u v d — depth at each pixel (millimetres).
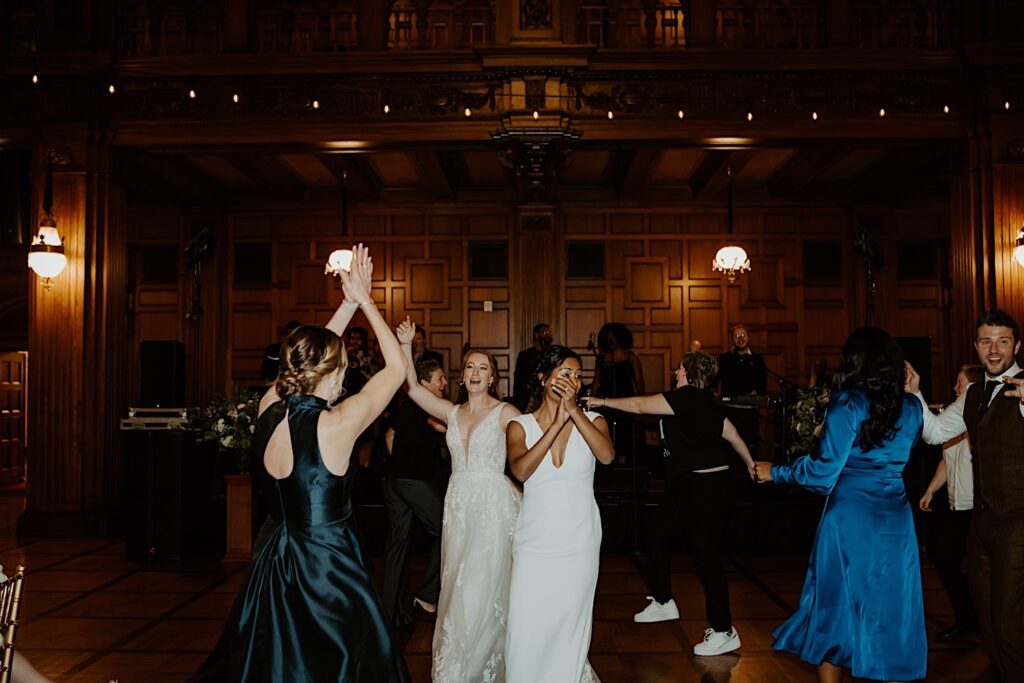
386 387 2801
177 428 7621
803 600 3379
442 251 12086
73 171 8625
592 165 11047
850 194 11930
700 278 12055
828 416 3293
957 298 8750
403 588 5301
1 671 2453
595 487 8250
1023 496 3281
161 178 10406
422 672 4406
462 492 3900
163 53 8703
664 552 5383
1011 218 8234
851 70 8469
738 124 8500
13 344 12672
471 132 8539
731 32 9266
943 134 8500
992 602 3346
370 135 8562
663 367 11961
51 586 6496
